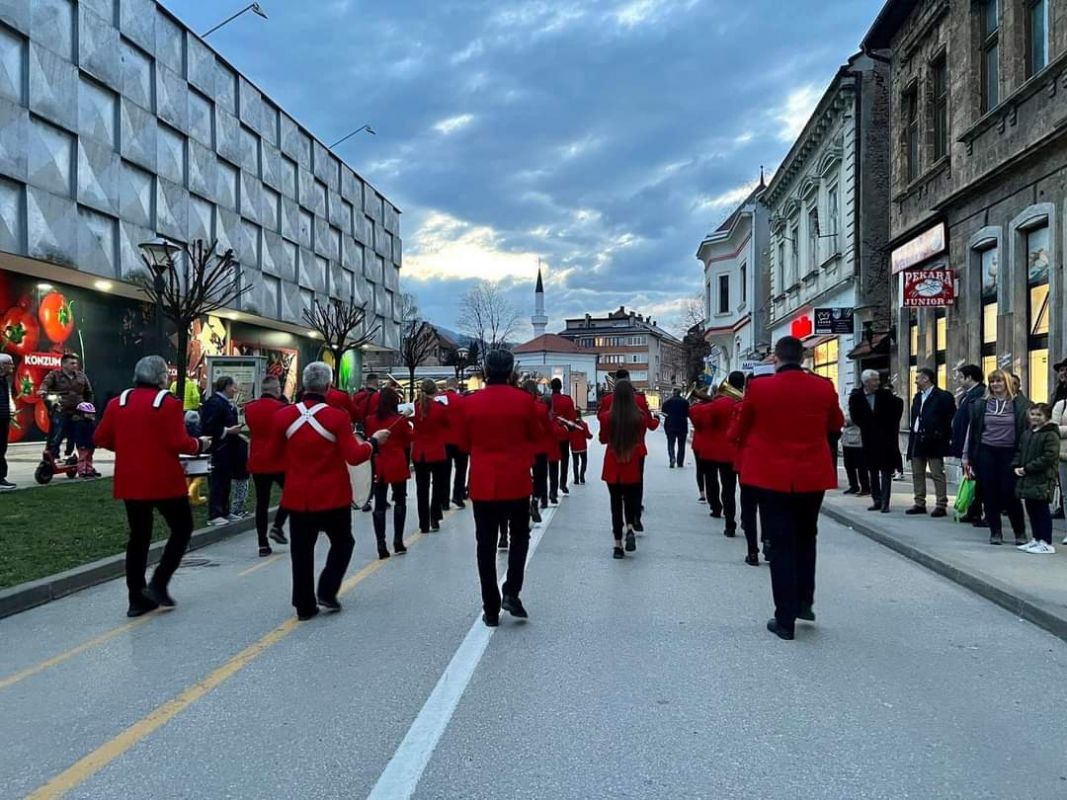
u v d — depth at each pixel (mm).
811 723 3895
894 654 4973
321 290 36094
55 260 19344
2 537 8234
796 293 28281
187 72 25281
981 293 14117
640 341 132875
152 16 23453
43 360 20984
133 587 5965
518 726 3855
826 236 23750
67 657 5012
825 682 4465
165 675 4652
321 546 8828
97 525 9008
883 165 20938
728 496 9328
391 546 8781
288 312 32594
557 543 8844
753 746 3635
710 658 4867
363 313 32750
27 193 18484
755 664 4762
